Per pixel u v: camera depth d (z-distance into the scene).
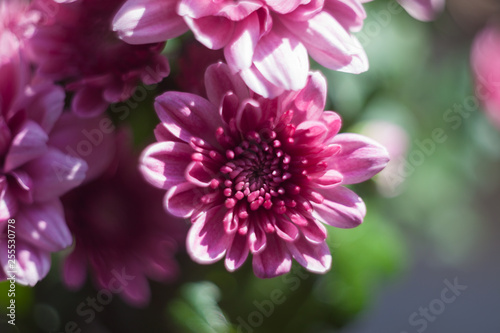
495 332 0.78
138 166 0.34
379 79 0.42
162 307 0.36
